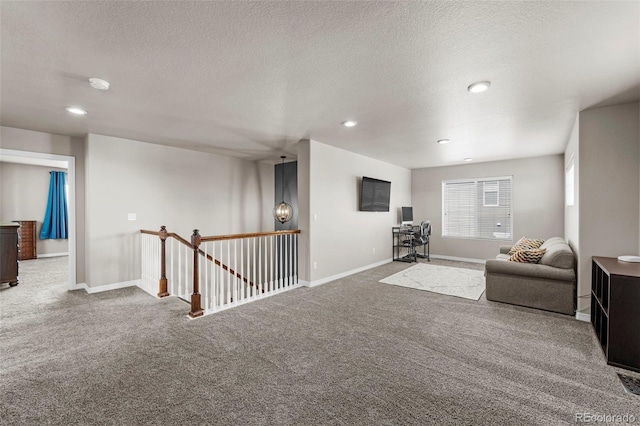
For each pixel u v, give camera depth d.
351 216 5.36
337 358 2.31
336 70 2.20
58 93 2.60
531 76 2.29
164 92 2.60
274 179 6.64
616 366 2.17
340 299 3.83
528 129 3.80
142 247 4.50
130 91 2.57
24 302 3.68
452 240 6.93
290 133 4.01
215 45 1.85
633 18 1.57
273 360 2.27
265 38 1.78
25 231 6.95
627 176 2.84
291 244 4.54
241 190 5.98
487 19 1.60
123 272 4.36
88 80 2.34
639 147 2.79
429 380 2.01
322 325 2.96
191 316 3.18
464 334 2.75
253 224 6.20
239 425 1.59
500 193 6.32
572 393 1.86
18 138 3.76
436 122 3.48
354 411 1.70
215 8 1.49
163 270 3.91
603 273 2.45
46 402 1.78
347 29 1.69
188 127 3.71
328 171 4.79
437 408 1.72
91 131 3.91
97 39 1.78
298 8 1.50
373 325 2.96
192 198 5.17
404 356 2.34
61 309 3.43
